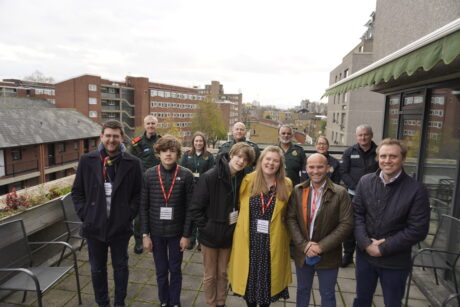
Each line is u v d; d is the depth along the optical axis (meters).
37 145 27.56
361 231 2.37
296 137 56.25
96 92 49.16
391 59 2.91
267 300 2.42
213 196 2.50
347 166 3.90
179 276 2.87
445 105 3.52
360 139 3.74
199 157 4.44
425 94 3.89
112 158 2.73
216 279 2.74
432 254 3.20
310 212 2.46
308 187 2.51
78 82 47.44
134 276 3.49
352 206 2.46
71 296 3.08
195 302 3.02
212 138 56.75
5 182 24.53
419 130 4.11
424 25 3.80
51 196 4.00
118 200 2.74
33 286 2.54
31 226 3.35
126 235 2.83
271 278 2.40
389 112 5.24
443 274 3.27
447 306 2.87
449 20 3.23
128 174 2.79
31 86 60.72
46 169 28.53
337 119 31.56
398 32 4.63
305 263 2.49
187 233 2.78
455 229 3.01
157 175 2.81
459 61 2.82
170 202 2.77
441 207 3.58
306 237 2.46
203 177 2.55
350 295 3.18
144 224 2.82
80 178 2.74
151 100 59.00
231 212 2.53
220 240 2.53
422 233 2.13
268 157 2.33
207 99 56.47
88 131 33.88
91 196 2.69
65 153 31.00
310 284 2.54
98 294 2.80
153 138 4.31
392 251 2.19
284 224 2.51
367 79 3.49
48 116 31.55
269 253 2.41
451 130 3.38
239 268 2.46
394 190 2.26
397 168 2.21
